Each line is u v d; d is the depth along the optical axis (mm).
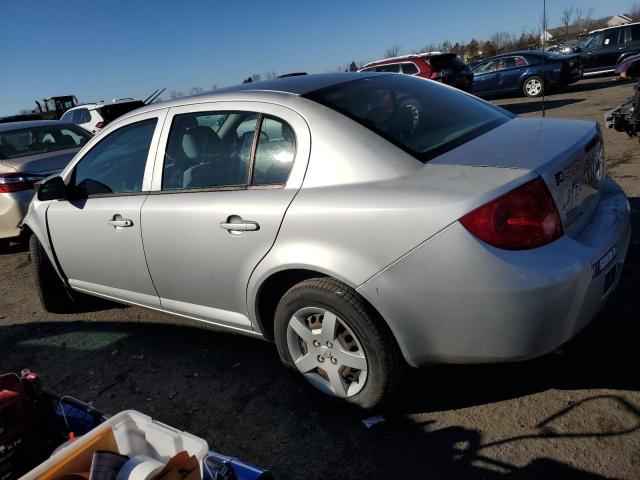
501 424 2533
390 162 2469
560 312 2193
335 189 2512
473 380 2887
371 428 2646
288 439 2674
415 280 2279
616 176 6098
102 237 3576
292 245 2588
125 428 1773
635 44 17672
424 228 2225
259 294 2840
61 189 3779
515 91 16172
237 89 3176
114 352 3857
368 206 2357
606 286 2391
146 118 3463
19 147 6934
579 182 2467
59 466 1591
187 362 3561
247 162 2873
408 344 2404
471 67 17031
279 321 2768
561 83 15570
